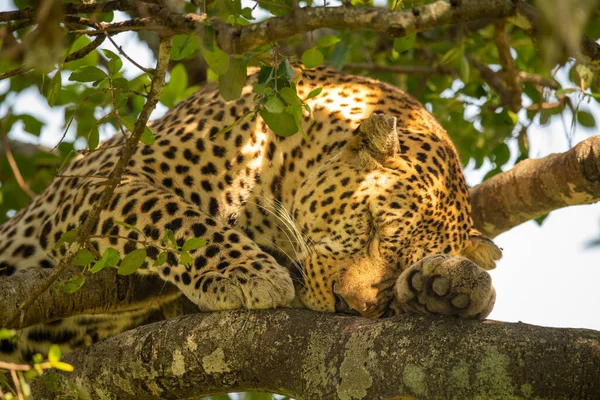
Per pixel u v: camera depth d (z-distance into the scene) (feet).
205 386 24.98
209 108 35.63
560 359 20.44
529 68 44.19
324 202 32.37
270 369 23.76
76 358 27.22
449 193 32.71
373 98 36.22
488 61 44.47
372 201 31.55
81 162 37.40
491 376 20.71
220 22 22.80
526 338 20.95
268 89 23.35
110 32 23.35
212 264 29.78
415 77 46.98
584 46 27.07
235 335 24.49
